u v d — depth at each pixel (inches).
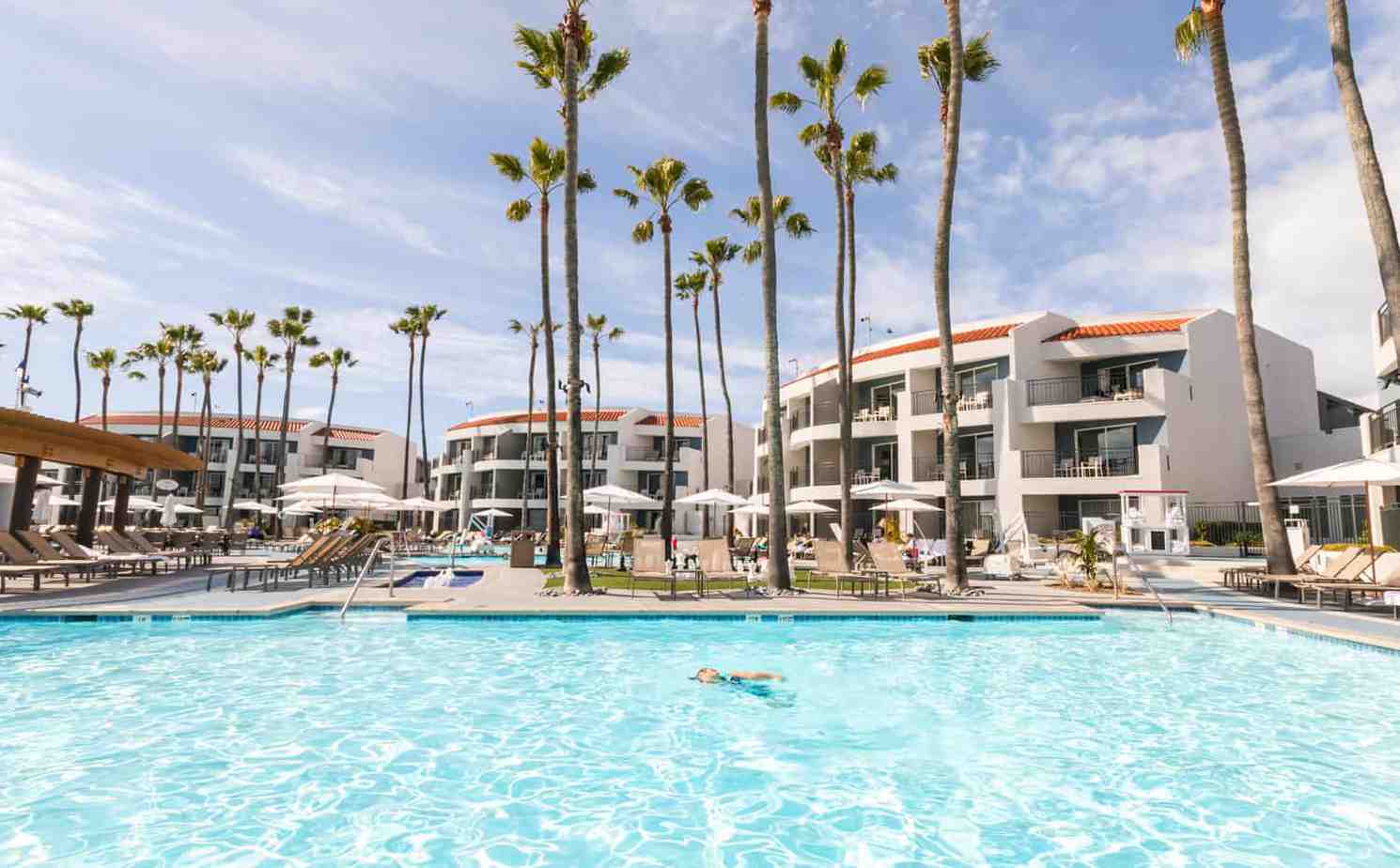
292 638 380.8
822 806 177.8
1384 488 840.3
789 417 1663.4
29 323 1939.0
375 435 2706.7
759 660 346.6
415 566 884.0
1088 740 229.3
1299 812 174.1
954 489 587.5
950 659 353.7
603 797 181.9
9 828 156.1
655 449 2333.9
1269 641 406.9
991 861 149.0
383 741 218.8
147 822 160.6
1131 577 732.0
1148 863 148.0
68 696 261.9
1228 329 1176.2
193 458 871.1
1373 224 456.1
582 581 537.6
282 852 147.9
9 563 554.6
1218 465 1129.4
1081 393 1232.8
